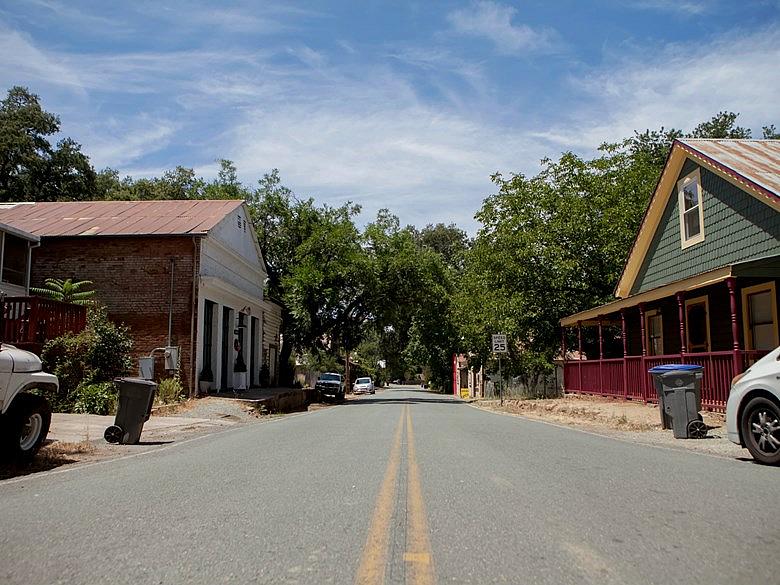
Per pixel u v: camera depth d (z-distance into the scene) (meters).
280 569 4.43
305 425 16.88
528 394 34.62
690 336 19.09
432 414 22.06
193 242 24.83
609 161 30.25
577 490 7.06
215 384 26.81
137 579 4.24
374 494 6.91
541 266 29.42
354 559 4.64
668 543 4.97
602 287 29.02
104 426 14.89
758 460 8.78
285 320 41.81
